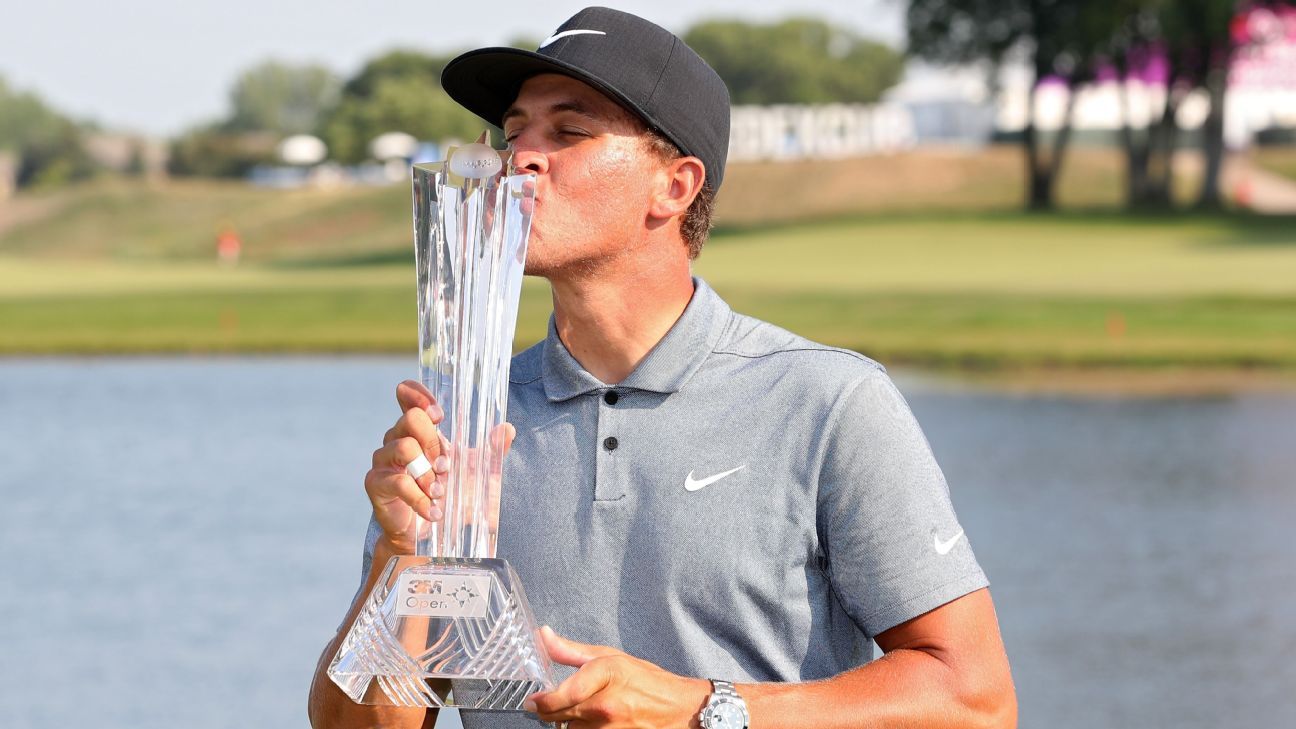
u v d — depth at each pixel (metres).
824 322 22.69
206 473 11.41
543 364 1.94
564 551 1.86
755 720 1.68
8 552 8.57
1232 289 27.28
